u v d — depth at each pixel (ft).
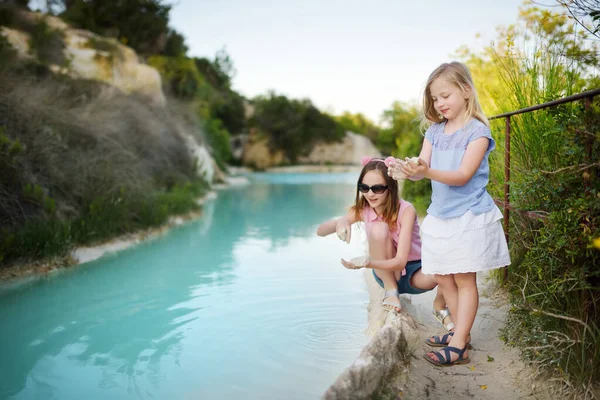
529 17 10.49
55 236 15.26
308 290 12.49
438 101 7.76
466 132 7.55
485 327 8.84
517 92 10.43
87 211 19.15
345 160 125.70
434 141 8.15
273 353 8.52
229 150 78.48
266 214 29.66
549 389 6.41
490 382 6.87
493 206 7.58
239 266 15.31
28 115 19.48
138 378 7.59
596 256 6.47
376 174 9.17
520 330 7.84
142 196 23.32
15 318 10.43
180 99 62.28
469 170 7.31
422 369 7.39
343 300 11.60
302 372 7.78
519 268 9.70
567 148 6.81
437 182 7.86
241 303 11.39
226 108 107.96
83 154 21.66
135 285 13.03
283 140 118.21
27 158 18.01
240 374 7.70
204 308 11.07
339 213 30.30
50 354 8.57
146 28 70.33
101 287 12.85
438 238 7.63
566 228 6.71
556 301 7.28
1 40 24.72
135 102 36.11
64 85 28.30
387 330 7.79
